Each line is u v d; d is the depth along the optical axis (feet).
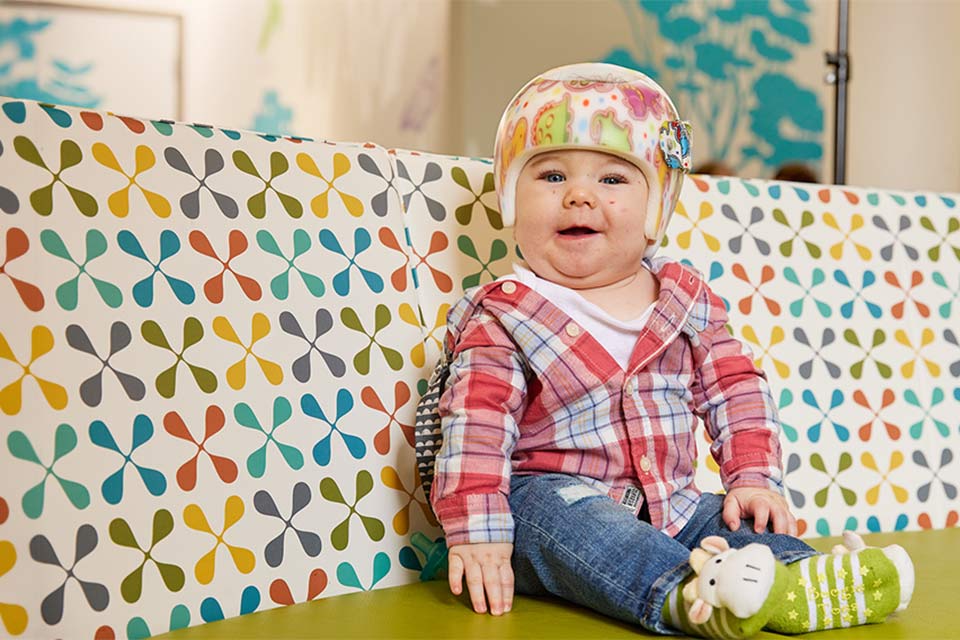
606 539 3.17
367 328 3.91
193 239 3.57
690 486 3.70
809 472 4.65
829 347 4.88
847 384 4.86
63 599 2.98
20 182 3.25
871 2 10.41
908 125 10.03
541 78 3.73
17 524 2.96
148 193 3.52
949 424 5.02
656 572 3.03
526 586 3.46
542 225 3.64
